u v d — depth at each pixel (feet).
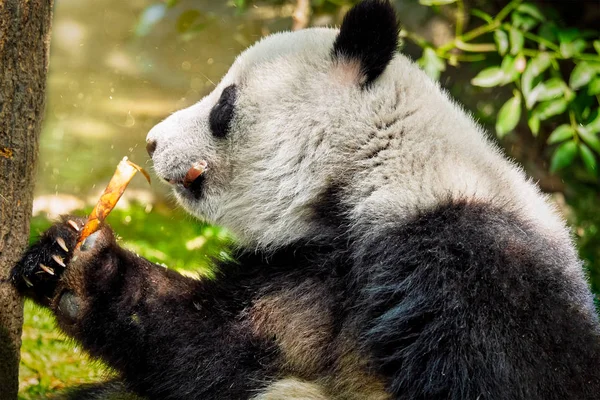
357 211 27.94
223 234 52.80
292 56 30.35
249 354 28.73
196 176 31.19
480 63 62.13
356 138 28.45
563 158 51.29
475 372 24.71
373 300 26.76
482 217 26.76
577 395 25.18
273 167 29.78
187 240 53.62
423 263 26.02
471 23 67.36
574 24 63.41
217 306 29.04
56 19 89.71
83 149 69.15
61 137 70.33
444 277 25.50
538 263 26.37
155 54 83.82
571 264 28.76
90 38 87.30
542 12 56.18
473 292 25.17
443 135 28.55
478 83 50.72
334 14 64.80
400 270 26.40
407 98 28.81
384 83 29.01
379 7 28.45
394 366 26.27
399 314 25.95
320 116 28.94
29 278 28.76
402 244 26.68
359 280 27.53
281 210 29.86
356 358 27.86
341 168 28.55
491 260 25.71
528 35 51.90
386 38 28.55
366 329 27.14
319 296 28.48
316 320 28.43
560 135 51.72
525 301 25.35
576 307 26.78
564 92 51.01
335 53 29.45
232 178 31.17
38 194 62.34
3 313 28.86
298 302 28.66
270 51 30.99
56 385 36.19
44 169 65.72
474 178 27.91
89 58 84.69
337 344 28.14
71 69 83.10
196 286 29.35
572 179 64.23
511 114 50.57
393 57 29.12
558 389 24.99
